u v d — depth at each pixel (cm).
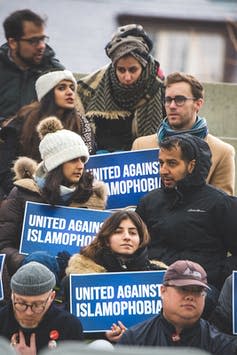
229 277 1627
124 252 1653
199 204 1689
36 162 1794
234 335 1616
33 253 1681
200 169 1691
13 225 1728
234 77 3947
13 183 1775
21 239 1714
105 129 1897
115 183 1791
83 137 1841
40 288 1568
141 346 1538
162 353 1263
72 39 3762
